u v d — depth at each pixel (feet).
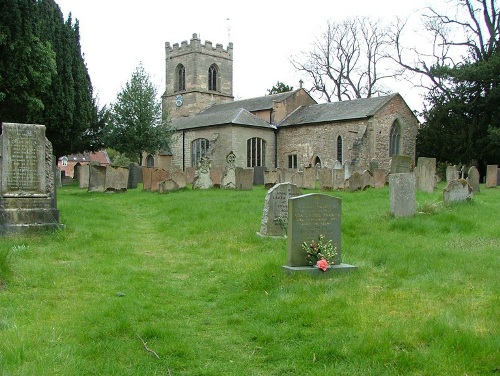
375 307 20.40
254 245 35.47
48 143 39.70
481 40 134.82
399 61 148.15
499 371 14.55
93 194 80.28
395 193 43.62
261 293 23.62
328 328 18.48
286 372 15.31
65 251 32.40
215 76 193.57
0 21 76.43
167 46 195.62
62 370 14.67
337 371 14.87
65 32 108.47
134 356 16.22
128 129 140.36
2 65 77.56
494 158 131.85
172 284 25.98
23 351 15.55
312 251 26.61
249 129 151.94
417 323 18.28
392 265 27.71
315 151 149.69
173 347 17.03
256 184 123.34
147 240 39.45
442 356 15.35
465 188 51.24
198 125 156.04
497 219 43.24
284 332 18.34
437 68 133.49
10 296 22.22
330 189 84.94
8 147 37.86
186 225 45.03
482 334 16.83
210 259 31.86
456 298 21.65
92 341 17.25
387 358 15.48
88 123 119.14
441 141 137.39
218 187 92.79
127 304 21.38
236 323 19.97
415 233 37.99
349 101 153.48
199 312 21.57
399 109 144.05
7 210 37.37
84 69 122.62
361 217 44.80
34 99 81.35
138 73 143.84
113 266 28.84
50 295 22.80
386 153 140.36
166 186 82.74
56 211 39.04
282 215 38.88
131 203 67.51
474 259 28.45
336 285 24.00
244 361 16.33
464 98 135.33
